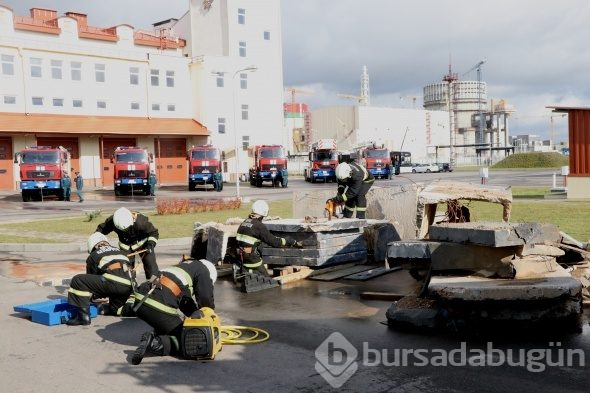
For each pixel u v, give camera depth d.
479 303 6.33
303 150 112.38
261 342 6.41
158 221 20.06
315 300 8.45
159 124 50.44
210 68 53.25
